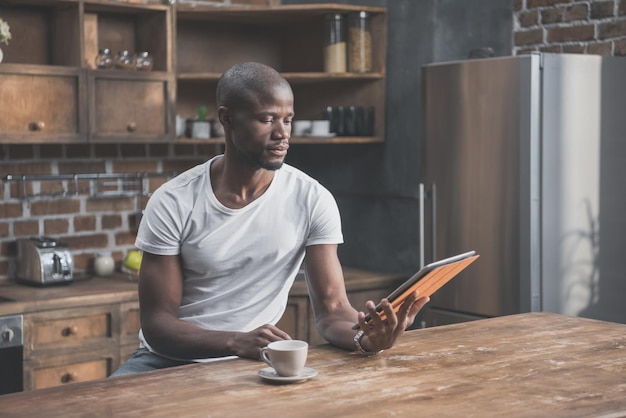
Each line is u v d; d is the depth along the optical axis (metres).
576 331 2.57
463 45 4.55
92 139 4.21
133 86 4.33
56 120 4.11
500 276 3.99
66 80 4.13
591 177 3.99
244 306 2.60
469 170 4.09
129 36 4.64
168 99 4.44
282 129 2.44
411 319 2.28
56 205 4.52
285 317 4.30
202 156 4.99
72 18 4.24
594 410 1.80
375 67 4.71
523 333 2.55
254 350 2.25
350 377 2.06
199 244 2.53
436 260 4.25
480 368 2.14
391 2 4.66
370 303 2.20
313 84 5.06
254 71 2.45
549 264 3.90
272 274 2.61
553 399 1.88
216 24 4.96
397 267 4.70
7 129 3.98
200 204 2.54
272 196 2.58
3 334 3.73
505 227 3.96
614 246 4.07
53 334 3.89
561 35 4.45
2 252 4.37
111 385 2.00
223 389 1.96
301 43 5.05
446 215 4.20
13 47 4.32
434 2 4.42
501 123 3.95
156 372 2.12
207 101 4.96
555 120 3.88
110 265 4.54
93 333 4.00
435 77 4.22
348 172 4.97
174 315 2.53
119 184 4.70
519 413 1.77
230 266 2.57
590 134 3.97
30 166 4.43
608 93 4.02
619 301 4.10
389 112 4.70
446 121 4.18
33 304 3.80
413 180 4.57
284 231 2.57
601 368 2.14
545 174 3.87
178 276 2.56
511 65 3.89
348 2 4.93
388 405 1.83
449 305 4.20
